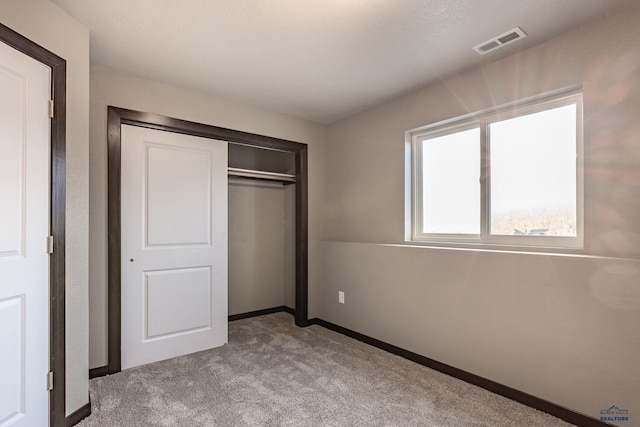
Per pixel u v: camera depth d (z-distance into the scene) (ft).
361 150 10.83
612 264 5.38
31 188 5.10
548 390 6.07
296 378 7.47
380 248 9.48
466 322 7.37
